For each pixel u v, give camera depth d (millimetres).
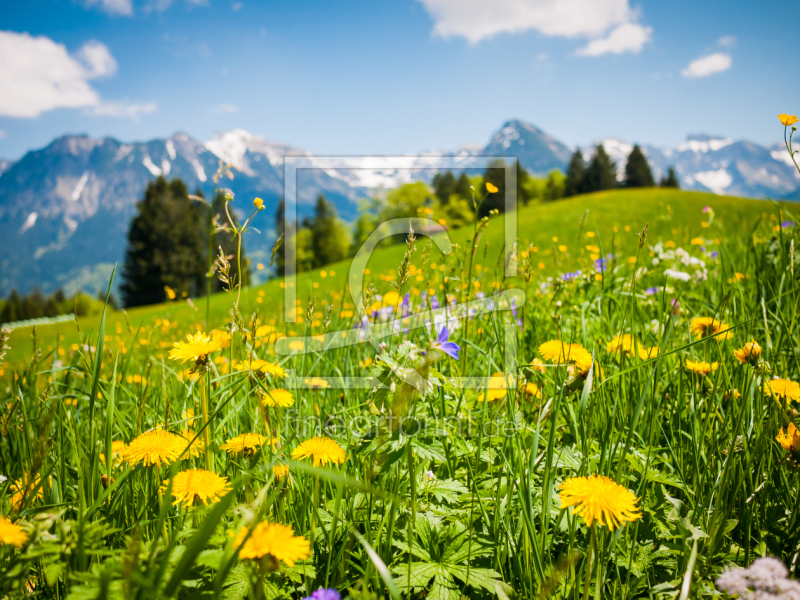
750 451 1585
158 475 1448
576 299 3506
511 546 1385
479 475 1692
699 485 1514
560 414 1965
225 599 1103
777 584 1003
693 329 2299
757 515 1521
